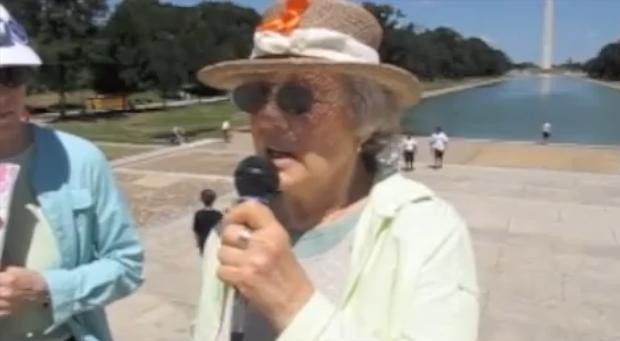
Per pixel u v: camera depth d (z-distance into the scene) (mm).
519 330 8727
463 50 180250
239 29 89750
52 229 2676
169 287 10125
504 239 13703
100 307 2811
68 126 46312
